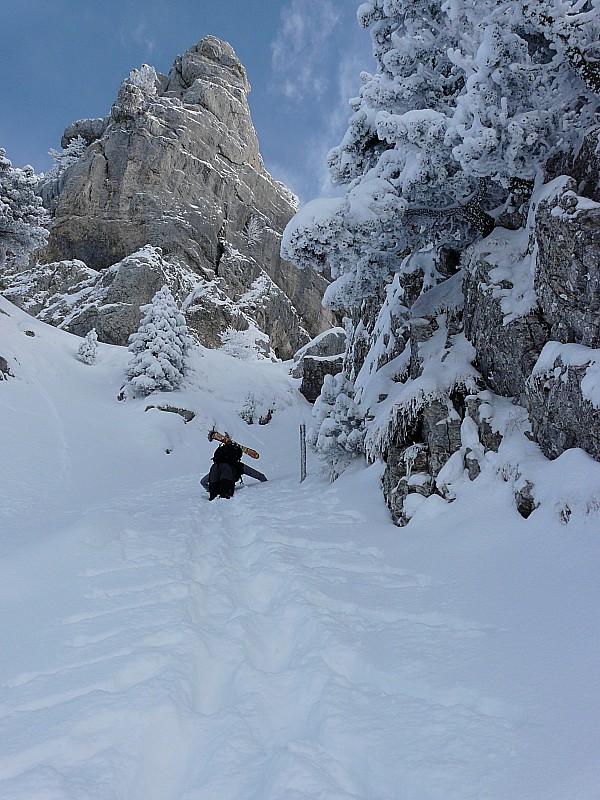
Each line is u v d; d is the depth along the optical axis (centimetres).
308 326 5638
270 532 656
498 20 642
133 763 209
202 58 6844
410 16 838
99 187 5059
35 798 181
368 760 212
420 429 743
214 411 2562
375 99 832
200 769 215
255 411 2728
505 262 770
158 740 230
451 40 789
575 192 611
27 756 209
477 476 615
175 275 4456
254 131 6719
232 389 2900
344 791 188
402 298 1226
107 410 2353
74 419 2030
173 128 5491
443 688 262
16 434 1611
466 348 783
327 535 628
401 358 1023
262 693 275
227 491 1091
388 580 454
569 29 591
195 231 5041
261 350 4434
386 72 888
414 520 611
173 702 253
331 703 253
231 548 634
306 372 3092
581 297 579
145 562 525
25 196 2702
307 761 205
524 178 736
